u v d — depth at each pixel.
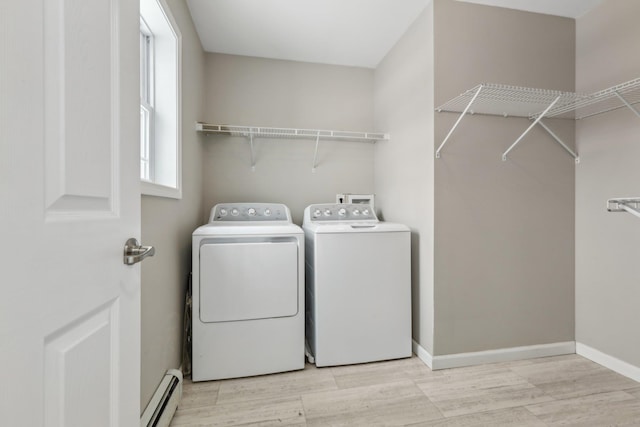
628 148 1.66
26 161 0.42
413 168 1.99
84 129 0.55
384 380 1.65
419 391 1.54
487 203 1.83
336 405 1.43
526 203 1.89
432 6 1.75
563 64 1.93
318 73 2.59
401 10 1.88
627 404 1.43
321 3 1.82
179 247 1.67
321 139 2.59
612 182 1.75
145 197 1.20
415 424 1.31
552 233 1.93
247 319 1.68
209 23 2.02
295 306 1.75
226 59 2.42
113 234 0.65
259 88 2.48
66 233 0.50
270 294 1.71
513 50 1.86
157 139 1.57
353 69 2.65
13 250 0.40
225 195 2.42
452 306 1.78
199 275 1.63
